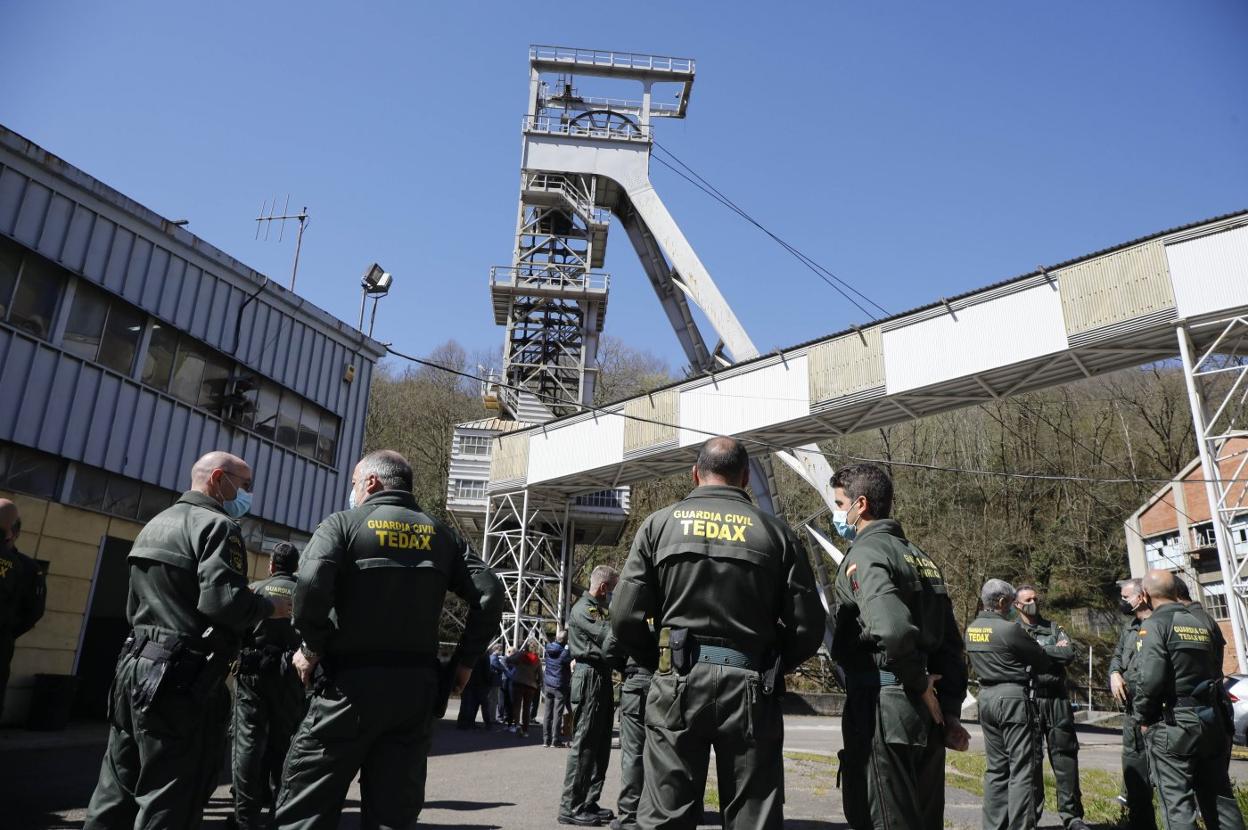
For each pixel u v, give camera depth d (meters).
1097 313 18.77
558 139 34.91
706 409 25.62
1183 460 48.81
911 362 21.50
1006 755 6.18
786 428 24.12
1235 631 16.31
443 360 64.25
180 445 14.09
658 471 28.12
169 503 13.89
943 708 3.55
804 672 39.47
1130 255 18.53
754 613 3.24
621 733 6.10
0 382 11.17
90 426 12.45
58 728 11.38
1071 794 6.79
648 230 35.88
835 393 22.78
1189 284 17.61
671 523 3.40
